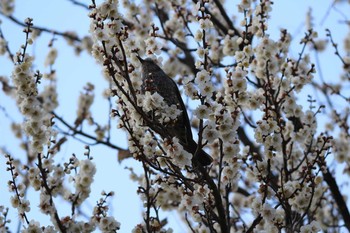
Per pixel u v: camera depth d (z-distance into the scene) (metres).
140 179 13.84
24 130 9.56
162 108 9.30
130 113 9.66
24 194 9.65
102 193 9.67
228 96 9.66
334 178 13.80
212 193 9.67
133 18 14.23
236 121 9.27
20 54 9.88
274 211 9.66
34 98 9.69
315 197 12.28
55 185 9.53
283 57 12.56
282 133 11.20
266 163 10.12
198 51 9.77
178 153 9.11
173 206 12.75
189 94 9.15
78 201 9.57
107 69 9.31
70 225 9.38
